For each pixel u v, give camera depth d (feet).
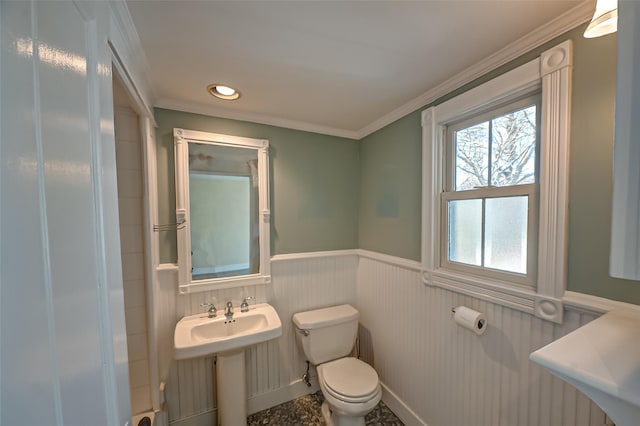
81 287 1.45
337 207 6.66
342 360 5.44
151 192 4.44
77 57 1.52
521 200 3.47
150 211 4.33
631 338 1.99
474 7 2.66
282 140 6.00
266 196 5.72
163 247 4.93
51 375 1.12
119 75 2.85
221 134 5.35
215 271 5.33
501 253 3.71
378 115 5.66
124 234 4.28
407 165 5.25
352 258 6.84
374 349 6.24
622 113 1.29
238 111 5.41
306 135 6.25
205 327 4.92
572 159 2.82
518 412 3.36
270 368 5.89
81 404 1.38
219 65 3.74
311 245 6.37
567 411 2.90
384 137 5.91
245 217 5.57
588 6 2.60
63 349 1.22
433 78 4.15
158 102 4.81
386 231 5.88
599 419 2.67
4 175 0.90
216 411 5.33
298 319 5.72
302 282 6.22
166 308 4.93
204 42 3.21
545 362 1.78
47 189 1.15
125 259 4.29
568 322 2.87
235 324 5.18
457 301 4.19
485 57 3.58
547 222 3.00
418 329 4.96
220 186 5.35
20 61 0.99
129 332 4.34
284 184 6.04
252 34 3.08
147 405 4.43
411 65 3.78
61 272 1.24
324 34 3.10
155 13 2.69
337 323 5.74
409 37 3.15
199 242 5.19
